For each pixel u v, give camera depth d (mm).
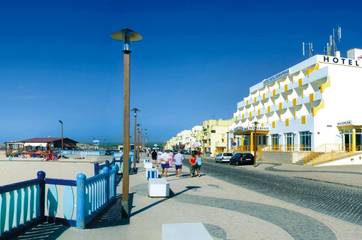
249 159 45406
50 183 9492
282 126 56312
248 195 15938
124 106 10602
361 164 40156
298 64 55438
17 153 59375
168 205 12953
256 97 70312
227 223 9906
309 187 19922
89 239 7996
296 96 55656
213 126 106188
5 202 7664
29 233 8391
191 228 4785
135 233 8609
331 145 46250
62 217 9344
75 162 35219
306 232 8922
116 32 10445
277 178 26297
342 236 8570
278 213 11500
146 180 22547
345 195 16344
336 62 50906
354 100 47469
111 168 13836
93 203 10180
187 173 29953
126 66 10594
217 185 20281
